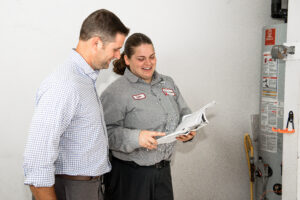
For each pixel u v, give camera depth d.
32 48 1.71
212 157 2.40
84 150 1.17
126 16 1.92
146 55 1.53
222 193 2.49
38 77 1.75
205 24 2.20
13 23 1.65
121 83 1.62
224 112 2.39
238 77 2.40
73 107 1.08
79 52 1.19
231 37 2.32
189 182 2.33
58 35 1.76
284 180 1.83
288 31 1.72
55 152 1.04
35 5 1.68
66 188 1.20
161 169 1.69
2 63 1.66
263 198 2.39
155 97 1.65
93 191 1.27
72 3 1.76
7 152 1.75
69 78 1.09
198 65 2.22
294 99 1.70
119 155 1.68
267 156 2.36
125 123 1.62
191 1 2.11
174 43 2.10
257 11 2.38
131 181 1.67
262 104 2.36
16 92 1.72
